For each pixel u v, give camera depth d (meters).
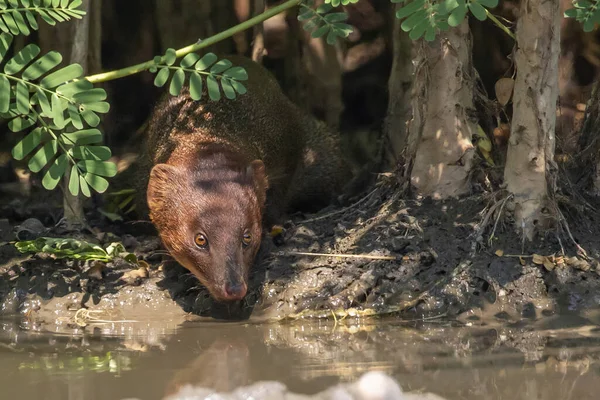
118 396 6.91
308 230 10.67
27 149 9.06
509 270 9.71
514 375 7.36
